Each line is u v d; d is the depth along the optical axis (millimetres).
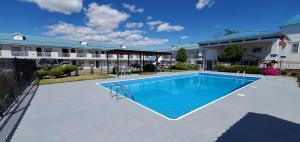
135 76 16391
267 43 20047
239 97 6938
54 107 5559
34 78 12656
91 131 3703
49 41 30453
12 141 3281
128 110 5203
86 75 16281
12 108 5477
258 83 11391
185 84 13961
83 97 7055
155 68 22891
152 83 14234
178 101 8148
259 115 4699
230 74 18750
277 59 18797
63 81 12047
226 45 23297
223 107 5457
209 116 4605
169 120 4336
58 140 3312
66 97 7051
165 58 44188
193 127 3885
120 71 19172
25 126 3992
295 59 18984
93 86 10062
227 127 3883
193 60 35562
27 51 25734
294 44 19141
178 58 29953
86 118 4504
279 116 4625
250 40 20641
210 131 3672
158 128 3846
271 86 9992
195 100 8391
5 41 24375
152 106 7133
